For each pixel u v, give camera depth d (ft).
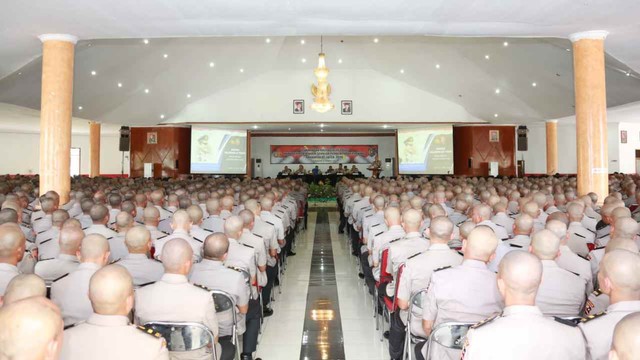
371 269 18.42
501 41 47.09
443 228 11.07
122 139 66.95
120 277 6.43
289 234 27.40
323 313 17.83
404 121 65.16
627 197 28.30
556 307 9.46
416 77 62.59
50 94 27.20
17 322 4.31
